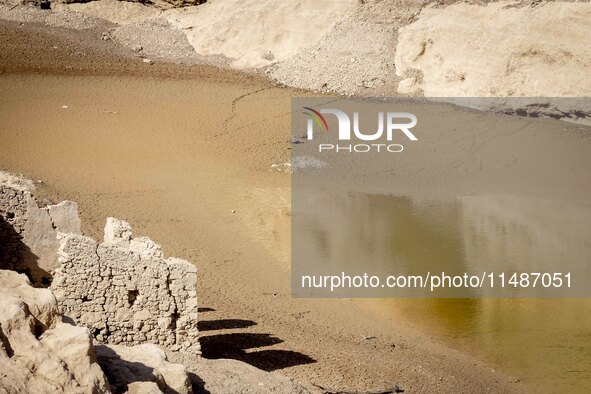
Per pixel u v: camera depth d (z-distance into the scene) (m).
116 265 19.00
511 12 56.94
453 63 58.16
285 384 18.06
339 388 21.09
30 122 50.03
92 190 39.81
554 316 29.33
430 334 27.66
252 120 53.78
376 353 24.78
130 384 12.23
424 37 60.38
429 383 22.83
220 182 42.91
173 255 33.00
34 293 11.84
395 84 60.00
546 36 54.44
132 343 19.11
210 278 30.92
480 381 23.70
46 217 20.14
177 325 19.42
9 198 19.78
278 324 26.44
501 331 28.02
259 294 29.88
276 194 41.59
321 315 28.41
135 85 59.00
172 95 57.69
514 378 24.38
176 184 42.12
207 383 16.91
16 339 10.88
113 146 47.47
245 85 61.09
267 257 33.97
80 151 46.03
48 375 10.65
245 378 17.69
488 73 56.34
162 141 48.97
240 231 36.75
